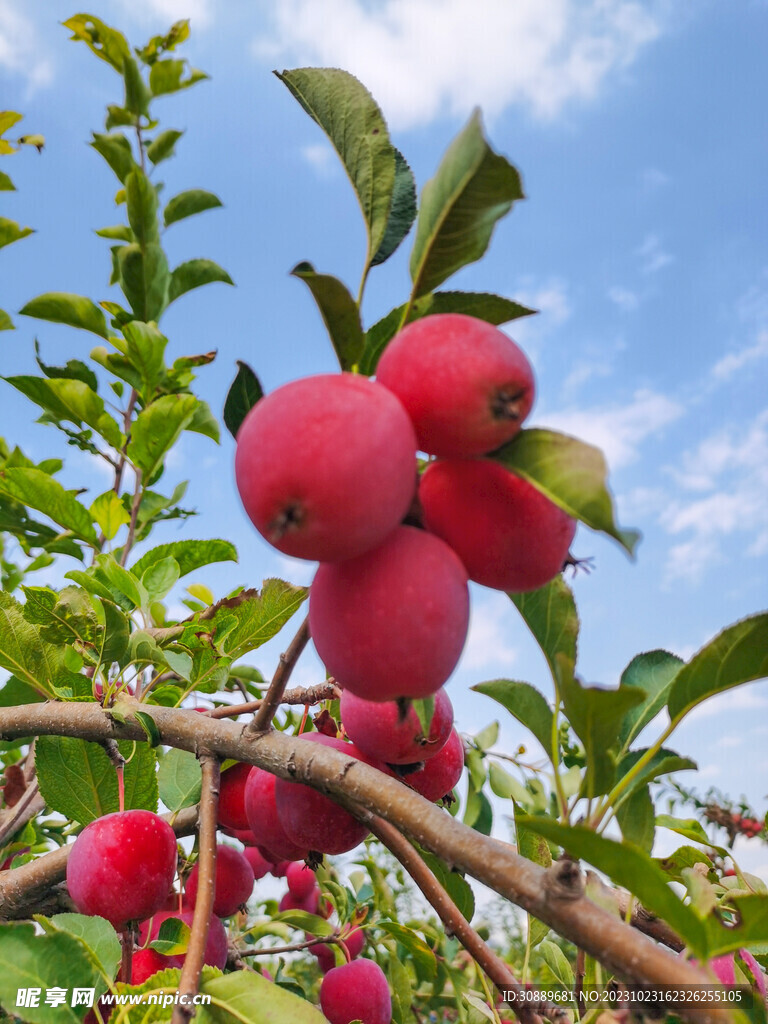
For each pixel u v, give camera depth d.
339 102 0.22
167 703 0.41
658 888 0.16
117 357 0.56
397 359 0.17
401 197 0.22
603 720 0.17
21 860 0.47
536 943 0.32
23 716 0.32
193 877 0.33
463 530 0.18
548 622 0.21
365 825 0.25
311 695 0.33
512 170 0.17
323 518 0.16
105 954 0.25
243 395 0.21
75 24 0.68
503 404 0.16
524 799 0.55
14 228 0.61
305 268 0.19
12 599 0.32
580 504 0.16
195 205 0.66
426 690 0.17
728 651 0.19
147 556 0.43
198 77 0.71
